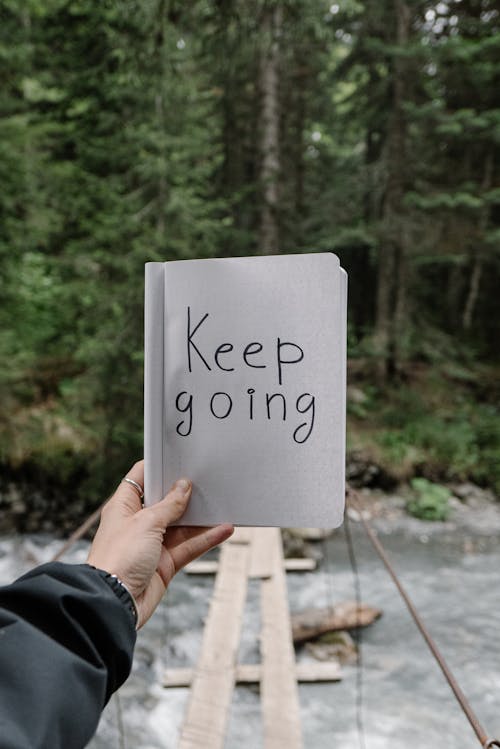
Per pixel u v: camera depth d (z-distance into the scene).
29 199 6.77
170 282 0.81
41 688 0.45
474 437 8.65
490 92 9.80
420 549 6.25
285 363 0.78
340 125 11.92
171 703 3.62
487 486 8.12
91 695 0.48
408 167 9.00
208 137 7.77
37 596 0.52
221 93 9.59
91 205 6.75
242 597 3.85
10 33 6.36
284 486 0.78
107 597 0.55
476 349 11.46
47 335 8.14
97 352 6.24
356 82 10.56
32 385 7.98
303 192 11.69
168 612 4.70
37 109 6.79
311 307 0.78
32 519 6.81
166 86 5.80
